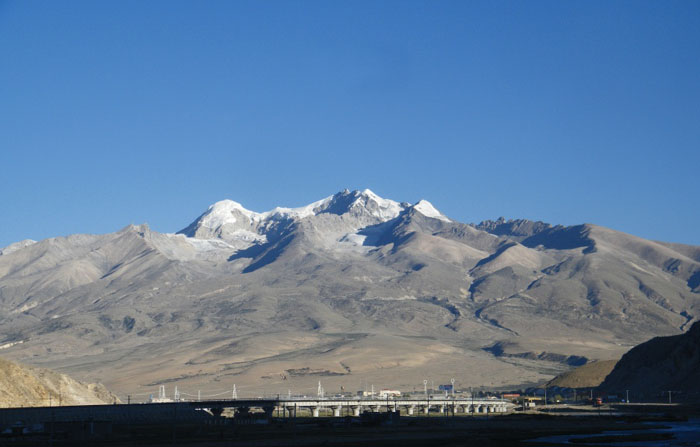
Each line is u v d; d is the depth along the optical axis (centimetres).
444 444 19912
